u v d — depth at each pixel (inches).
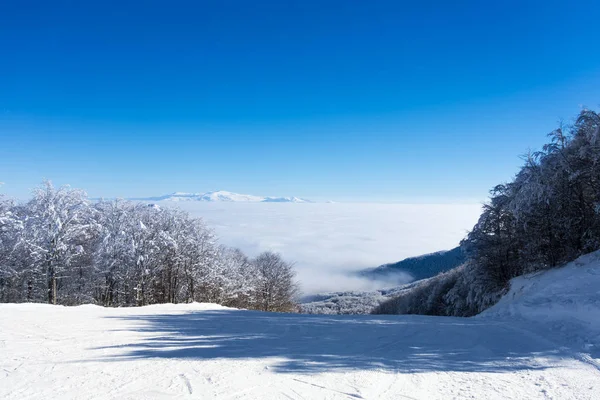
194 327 365.4
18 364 218.2
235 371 203.6
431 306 1150.3
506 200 733.3
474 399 159.8
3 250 1061.8
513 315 426.9
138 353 247.1
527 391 168.9
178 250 1352.1
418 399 160.2
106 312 486.6
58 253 1075.9
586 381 181.6
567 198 623.5
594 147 577.3
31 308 490.9
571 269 526.0
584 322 313.3
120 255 1223.5
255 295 1915.6
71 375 196.4
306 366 213.9
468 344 272.8
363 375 195.9
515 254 741.3
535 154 687.7
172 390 172.7
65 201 1099.9
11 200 1129.4
